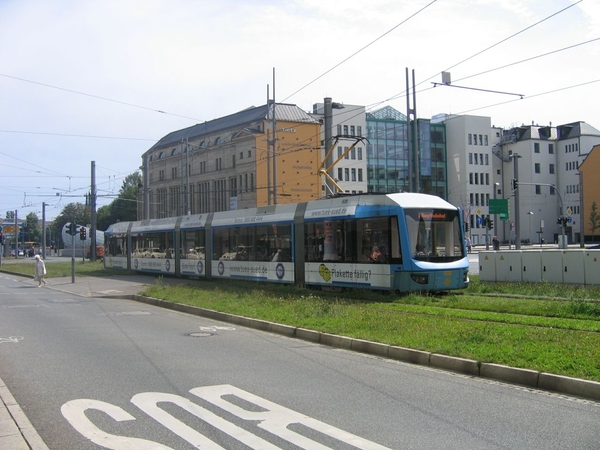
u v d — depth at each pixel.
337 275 20.23
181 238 31.83
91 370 9.32
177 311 18.38
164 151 85.69
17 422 6.48
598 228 72.19
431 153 83.25
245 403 7.32
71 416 6.79
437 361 9.48
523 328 11.39
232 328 14.34
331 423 6.48
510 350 9.32
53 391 7.97
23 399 7.57
